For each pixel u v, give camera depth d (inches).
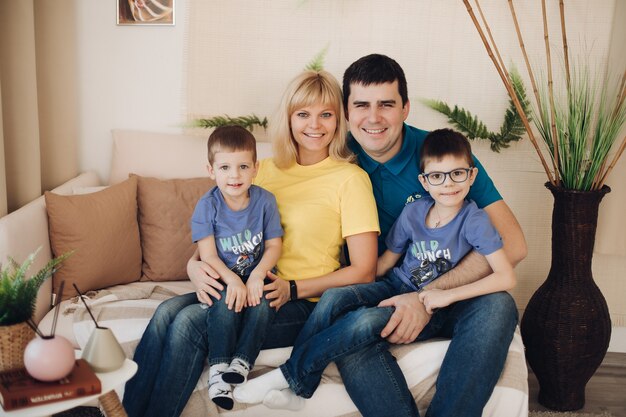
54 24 101.5
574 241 87.7
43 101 102.2
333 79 81.7
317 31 105.2
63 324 79.7
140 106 108.9
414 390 73.1
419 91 106.7
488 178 83.4
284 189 82.7
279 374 70.9
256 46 105.3
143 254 96.7
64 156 105.3
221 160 74.6
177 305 75.1
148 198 97.2
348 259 87.0
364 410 70.7
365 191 79.8
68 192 97.7
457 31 105.0
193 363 70.9
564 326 87.9
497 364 69.2
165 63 107.7
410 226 79.4
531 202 109.7
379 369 70.4
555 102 104.7
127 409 70.7
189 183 99.7
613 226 104.5
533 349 91.1
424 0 104.3
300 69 106.0
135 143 105.2
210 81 105.8
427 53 105.7
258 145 106.2
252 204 78.0
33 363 53.1
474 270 76.4
